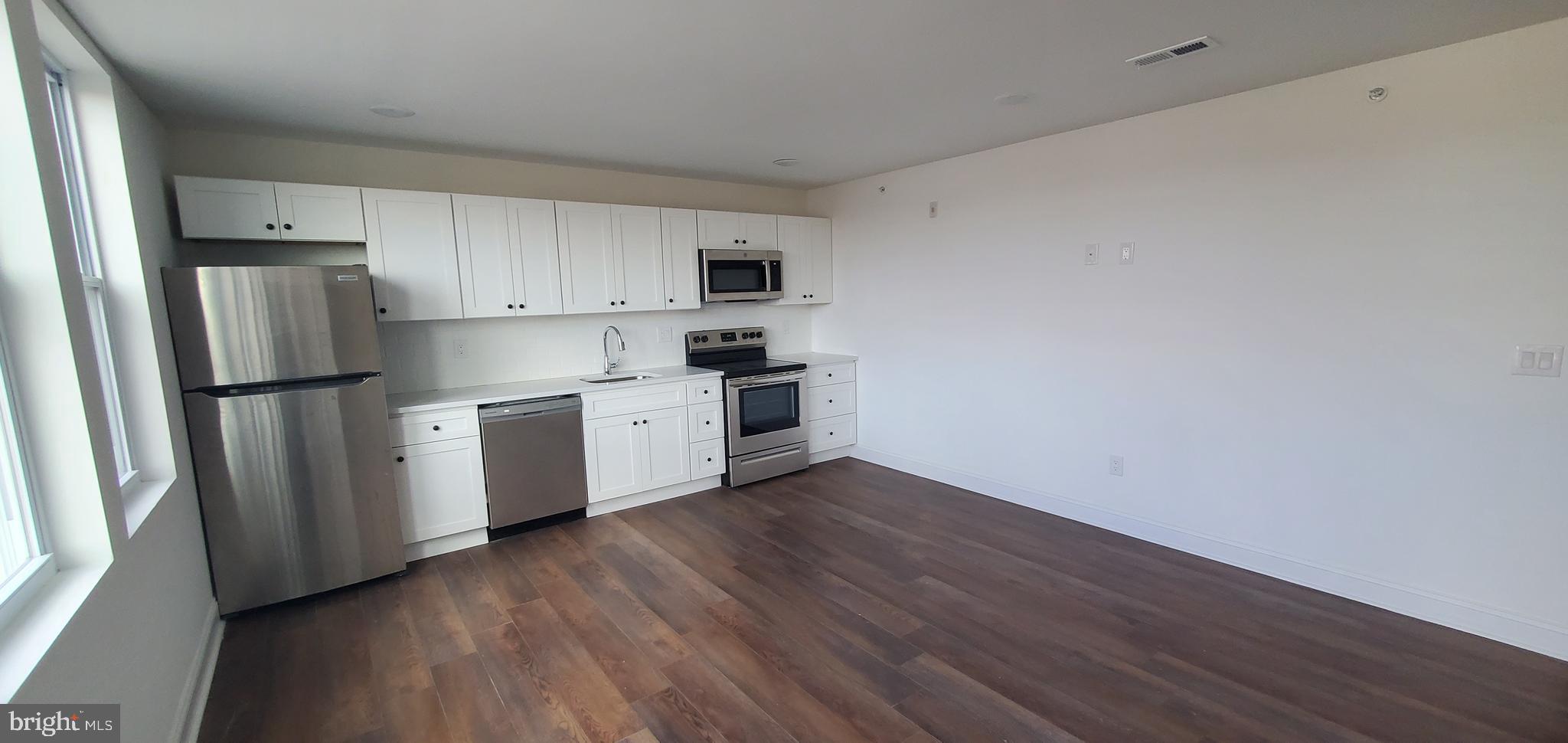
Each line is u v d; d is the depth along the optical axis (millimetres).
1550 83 2260
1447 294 2533
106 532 1532
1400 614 2719
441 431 3484
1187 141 3201
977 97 2980
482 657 2521
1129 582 3064
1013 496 4234
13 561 1422
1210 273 3186
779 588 3070
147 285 2377
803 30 2189
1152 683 2275
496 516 3686
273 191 3148
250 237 3107
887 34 2232
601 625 2748
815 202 5582
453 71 2494
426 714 2184
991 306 4223
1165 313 3371
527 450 3766
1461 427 2541
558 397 3873
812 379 5059
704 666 2432
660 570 3289
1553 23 2238
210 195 3006
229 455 2801
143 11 1901
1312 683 2256
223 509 2801
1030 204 3924
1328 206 2797
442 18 2023
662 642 2607
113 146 2262
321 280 2963
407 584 3180
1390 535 2740
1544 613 2398
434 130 3332
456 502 3561
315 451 2996
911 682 2312
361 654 2559
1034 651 2494
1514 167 2357
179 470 2463
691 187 4953
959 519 3943
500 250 3820
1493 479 2482
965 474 4531
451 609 2920
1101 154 3547
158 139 2914
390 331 3779
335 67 2404
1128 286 3504
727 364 5023
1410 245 2605
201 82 2504
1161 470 3471
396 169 3746
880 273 5023
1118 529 3691
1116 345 3586
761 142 3760
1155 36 2301
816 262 5367
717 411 4598
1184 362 3318
